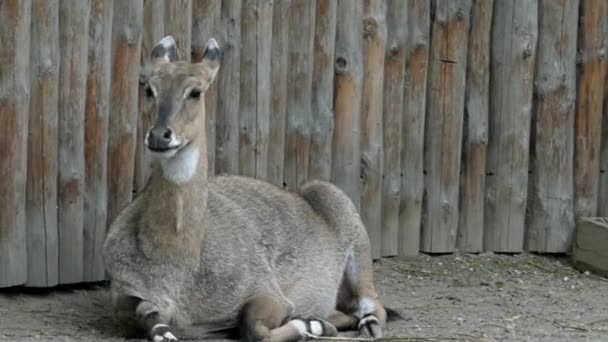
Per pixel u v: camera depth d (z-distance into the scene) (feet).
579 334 57.98
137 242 53.01
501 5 73.31
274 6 68.03
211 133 66.23
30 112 61.00
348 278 61.36
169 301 52.90
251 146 67.62
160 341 51.19
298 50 68.85
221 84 66.64
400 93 71.72
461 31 72.49
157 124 50.16
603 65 75.25
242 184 58.70
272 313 53.62
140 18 63.62
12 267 61.00
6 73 59.93
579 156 75.61
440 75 72.54
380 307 60.08
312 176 69.87
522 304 64.75
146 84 51.93
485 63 73.41
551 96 74.59
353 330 59.72
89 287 64.13
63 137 62.03
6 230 60.70
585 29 74.84
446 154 73.10
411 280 69.51
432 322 60.08
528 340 56.03
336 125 70.38
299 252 57.82
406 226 72.84
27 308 60.13
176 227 52.13
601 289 69.05
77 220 62.59
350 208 61.52
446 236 73.72
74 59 61.67
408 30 71.77
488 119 74.18
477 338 56.08
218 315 53.83
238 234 54.70
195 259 52.90
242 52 67.10
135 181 65.05
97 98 62.64
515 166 74.49
